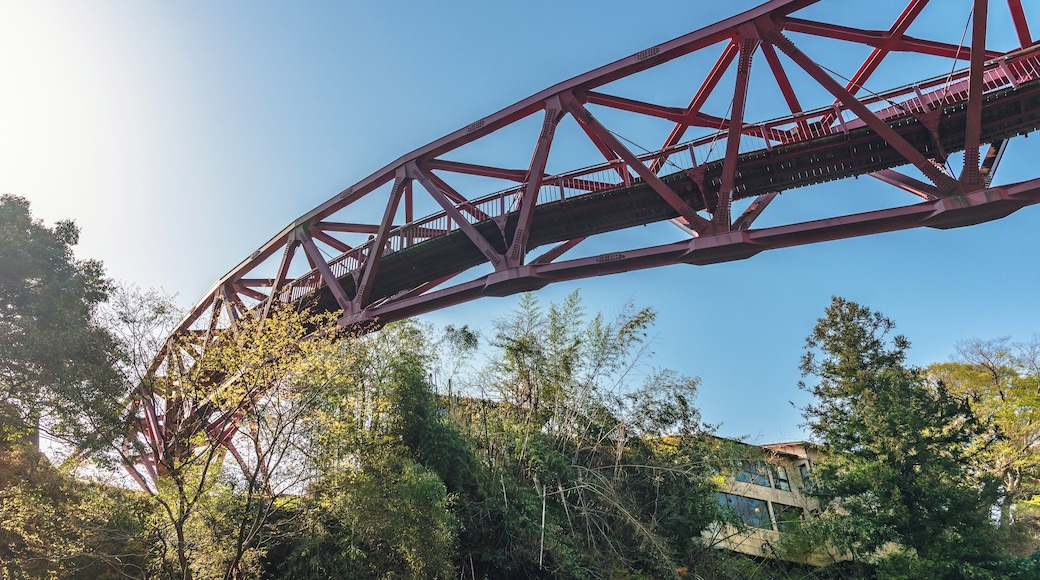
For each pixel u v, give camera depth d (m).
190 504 14.48
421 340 20.02
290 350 16.89
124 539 15.77
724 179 20.72
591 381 22.14
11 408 16.56
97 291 20.78
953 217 18.86
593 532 19.00
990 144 22.08
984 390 33.38
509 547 17.52
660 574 18.61
